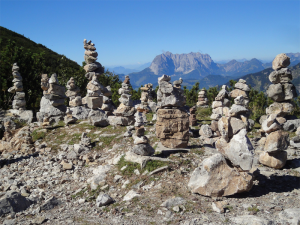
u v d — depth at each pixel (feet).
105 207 7.86
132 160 10.25
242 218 6.29
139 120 10.54
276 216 6.48
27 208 8.20
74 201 8.63
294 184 8.83
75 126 17.56
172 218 6.76
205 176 7.93
